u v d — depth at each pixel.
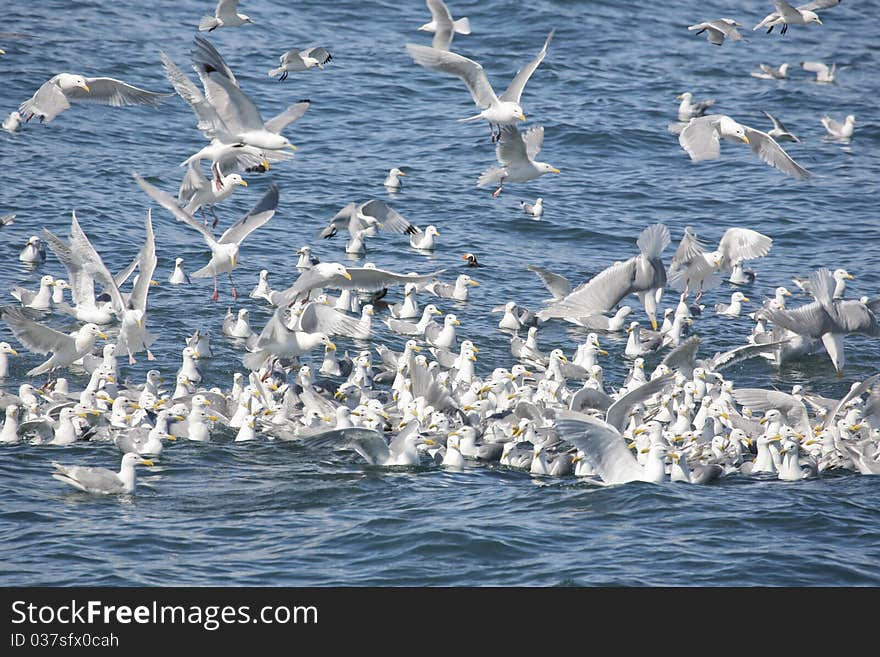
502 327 37.69
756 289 42.38
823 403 30.33
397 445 25.78
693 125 26.73
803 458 26.52
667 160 55.31
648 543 21.19
